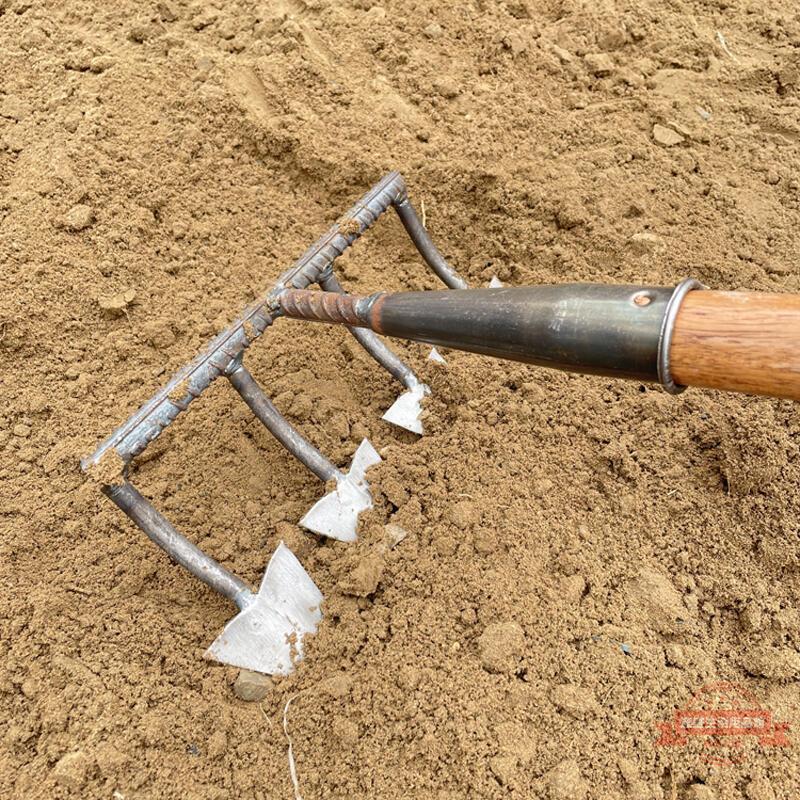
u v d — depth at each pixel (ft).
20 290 1.81
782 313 0.98
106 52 2.21
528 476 1.65
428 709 1.40
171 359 1.82
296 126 2.09
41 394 1.74
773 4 2.45
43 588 1.52
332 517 1.58
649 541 1.58
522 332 1.13
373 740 1.39
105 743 1.37
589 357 1.09
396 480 1.64
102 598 1.53
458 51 2.30
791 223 2.01
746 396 1.70
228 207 2.03
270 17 2.27
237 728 1.41
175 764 1.38
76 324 1.82
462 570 1.53
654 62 2.32
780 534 1.56
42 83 2.13
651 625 1.49
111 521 1.61
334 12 2.33
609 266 1.96
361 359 1.85
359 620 1.49
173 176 2.03
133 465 1.68
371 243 2.03
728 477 1.61
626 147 2.12
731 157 2.13
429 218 2.05
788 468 1.61
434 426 1.73
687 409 1.70
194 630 1.50
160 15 2.31
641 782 1.34
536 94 2.23
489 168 2.05
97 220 1.94
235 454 1.70
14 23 2.25
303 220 2.05
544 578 1.52
